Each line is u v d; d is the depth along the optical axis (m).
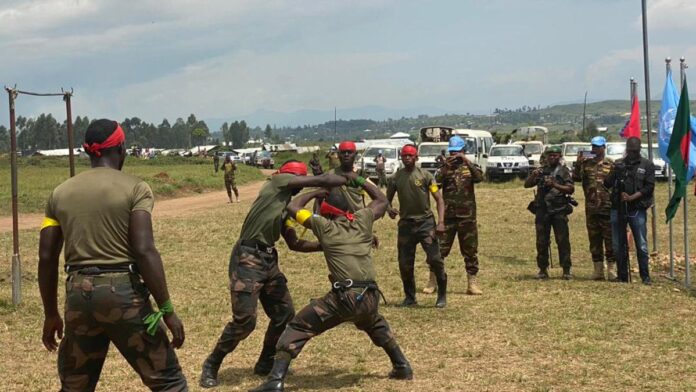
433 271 9.85
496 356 7.45
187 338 8.38
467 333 8.40
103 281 4.34
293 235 6.60
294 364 7.24
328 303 6.14
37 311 9.68
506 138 52.66
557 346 7.77
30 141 174.00
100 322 4.37
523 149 39.25
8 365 7.38
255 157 72.44
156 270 4.37
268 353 6.89
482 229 19.25
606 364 7.10
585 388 6.40
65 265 4.48
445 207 10.69
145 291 4.45
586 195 12.06
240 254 6.53
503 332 8.41
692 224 19.88
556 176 11.89
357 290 6.14
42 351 7.91
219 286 11.60
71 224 4.40
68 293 4.39
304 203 6.40
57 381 6.83
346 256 6.18
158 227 19.28
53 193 4.52
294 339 6.11
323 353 7.60
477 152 39.16
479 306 9.88
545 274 12.08
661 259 13.73
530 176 12.12
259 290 6.49
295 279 12.13
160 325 4.48
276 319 6.74
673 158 11.38
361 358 7.38
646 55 13.16
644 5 13.16
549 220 12.00
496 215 22.36
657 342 7.88
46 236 4.51
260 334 8.51
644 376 6.70
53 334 4.75
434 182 9.80
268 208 6.47
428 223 9.78
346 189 7.79
